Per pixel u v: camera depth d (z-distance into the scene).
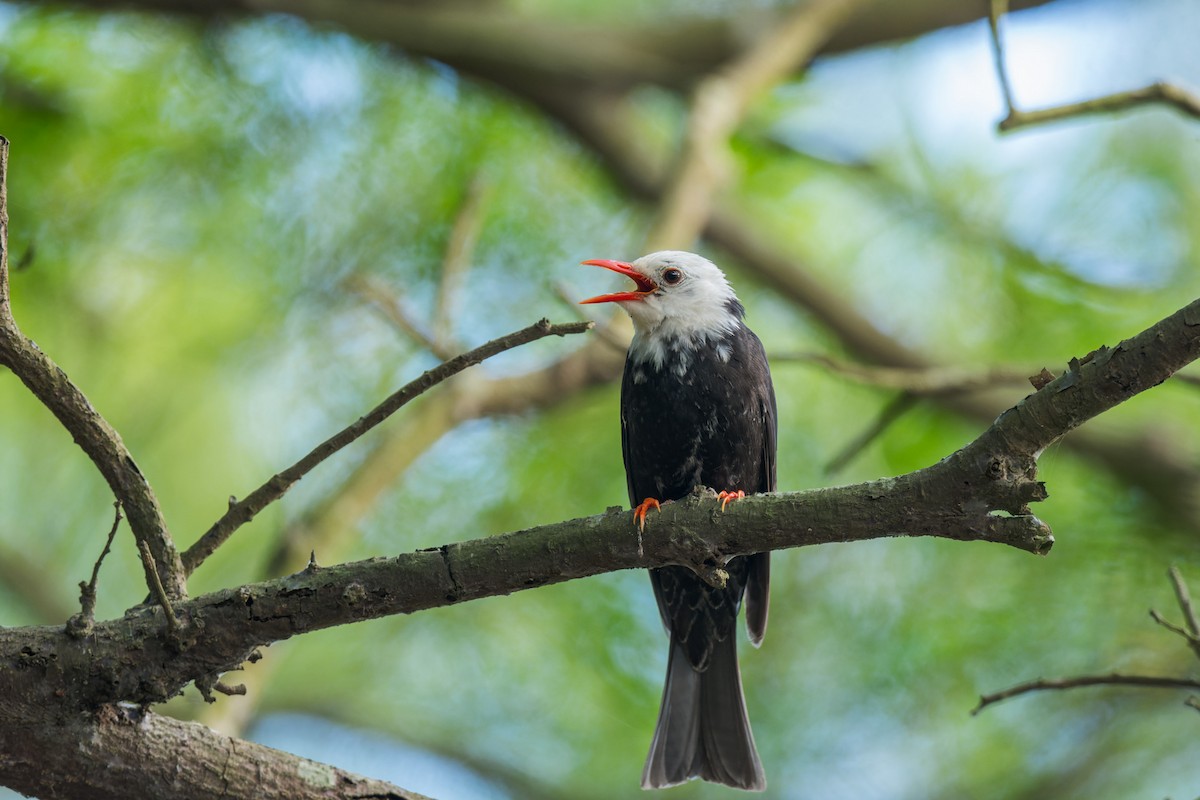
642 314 9.79
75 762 5.86
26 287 11.55
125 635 5.87
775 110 14.95
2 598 13.62
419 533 12.44
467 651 13.11
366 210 12.80
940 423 13.43
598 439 13.10
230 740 6.16
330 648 13.79
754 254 14.16
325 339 12.85
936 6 14.49
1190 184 13.60
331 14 13.08
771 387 9.99
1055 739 12.63
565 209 13.81
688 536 6.04
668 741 9.06
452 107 13.66
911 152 14.81
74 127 11.61
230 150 12.52
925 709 12.46
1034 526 5.62
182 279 12.73
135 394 12.91
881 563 13.10
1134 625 11.80
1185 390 13.12
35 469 13.28
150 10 12.62
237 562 12.72
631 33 14.48
